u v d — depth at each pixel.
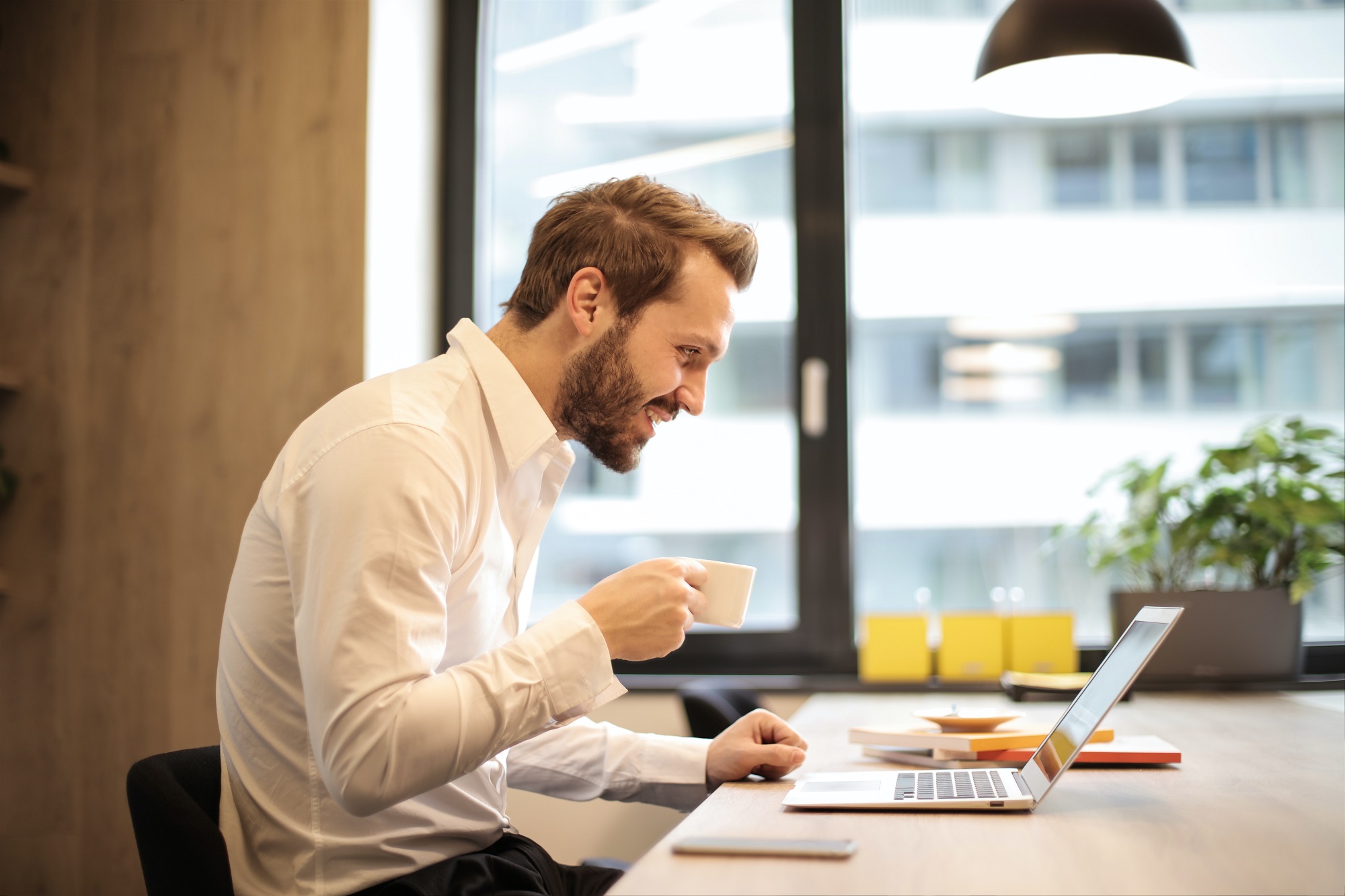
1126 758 1.19
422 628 0.95
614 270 1.18
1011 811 0.93
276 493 1.05
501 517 1.19
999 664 2.29
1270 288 2.50
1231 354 2.49
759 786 1.14
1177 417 2.49
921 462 2.53
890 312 2.56
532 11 2.68
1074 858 0.76
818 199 2.55
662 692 2.35
